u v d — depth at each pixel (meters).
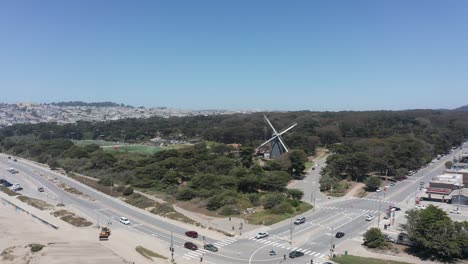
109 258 106.75
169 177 191.25
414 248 110.44
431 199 169.62
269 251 109.31
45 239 123.75
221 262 101.94
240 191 171.50
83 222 139.75
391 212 137.75
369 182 186.38
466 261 102.75
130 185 194.00
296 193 161.75
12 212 157.12
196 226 132.75
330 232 125.88
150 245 116.19
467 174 196.12
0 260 107.06
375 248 111.81
